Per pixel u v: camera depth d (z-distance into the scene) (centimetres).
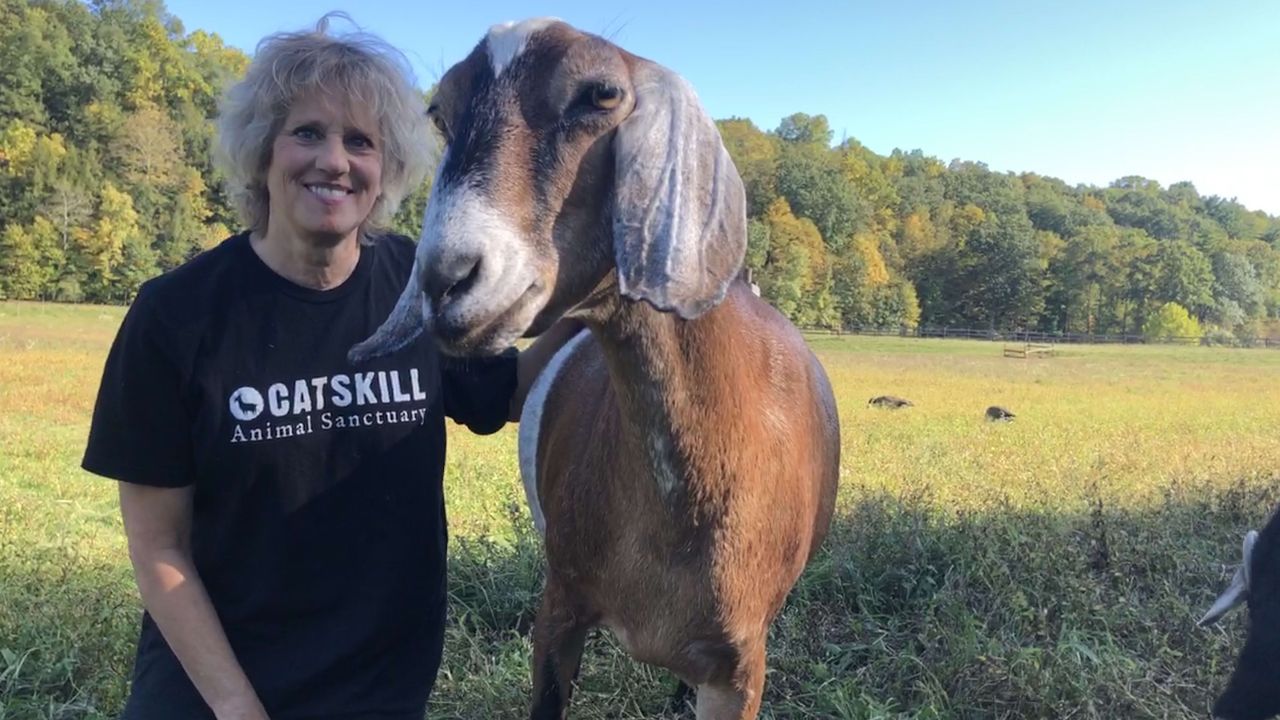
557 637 282
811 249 7112
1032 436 1255
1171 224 12812
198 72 8712
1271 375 2923
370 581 237
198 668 211
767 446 247
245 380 218
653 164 178
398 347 207
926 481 834
